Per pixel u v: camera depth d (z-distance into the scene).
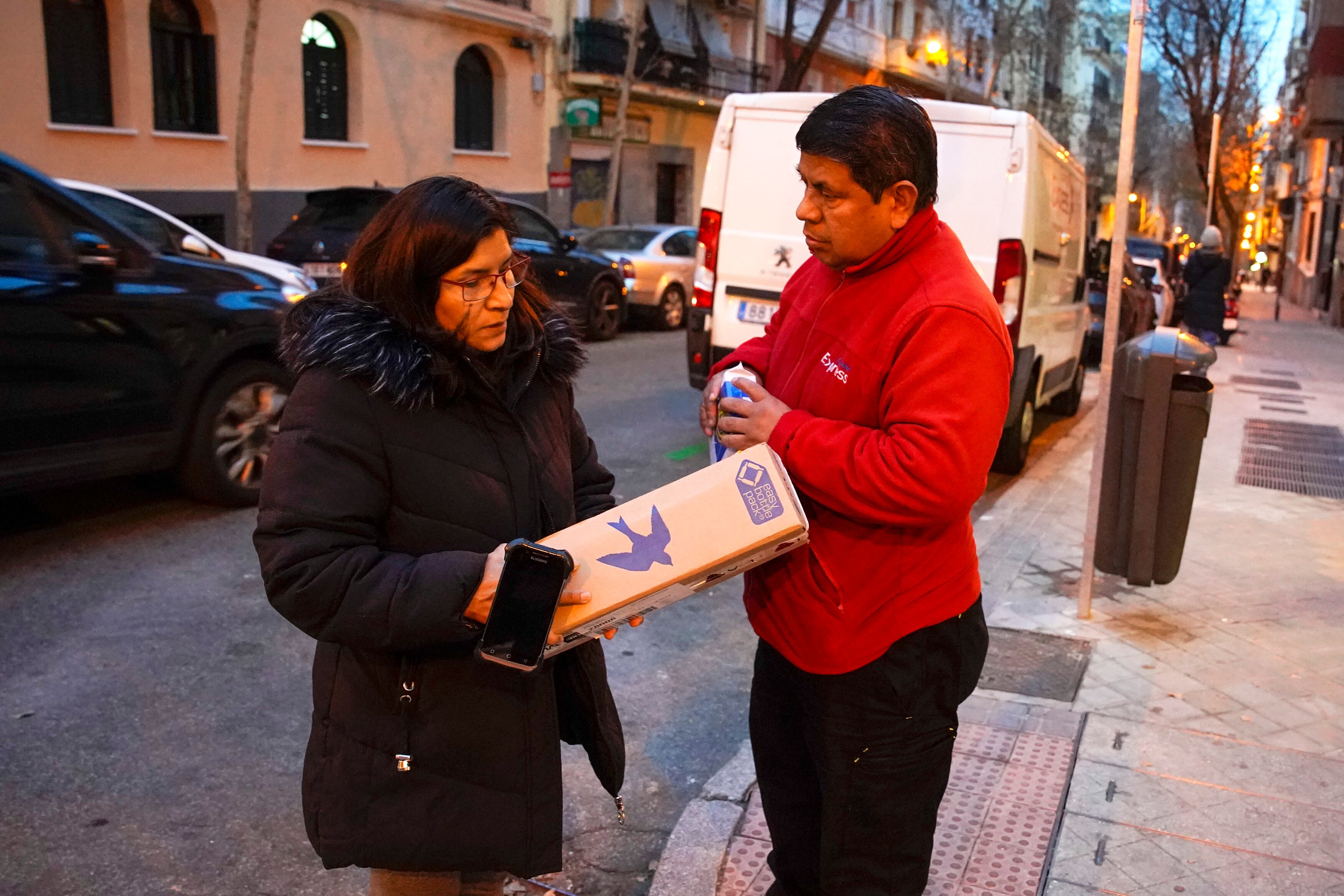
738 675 4.09
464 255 1.64
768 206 6.91
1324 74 24.36
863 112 1.79
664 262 15.60
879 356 1.86
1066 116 58.47
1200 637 4.20
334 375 1.65
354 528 1.65
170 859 2.83
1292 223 42.66
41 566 4.91
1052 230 7.51
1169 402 4.17
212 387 5.63
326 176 19.12
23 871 2.75
